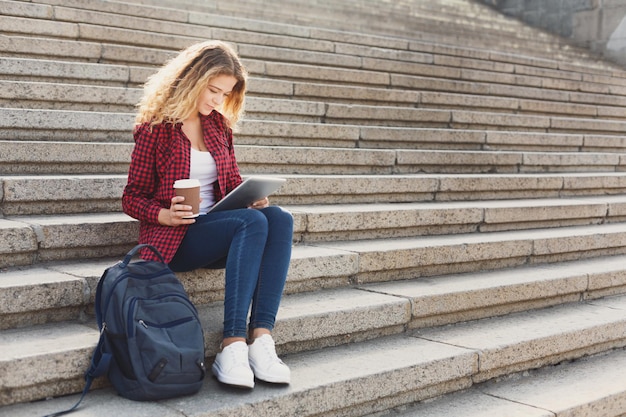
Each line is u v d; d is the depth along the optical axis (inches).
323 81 284.4
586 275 192.7
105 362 108.3
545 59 405.1
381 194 212.8
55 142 173.8
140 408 108.2
